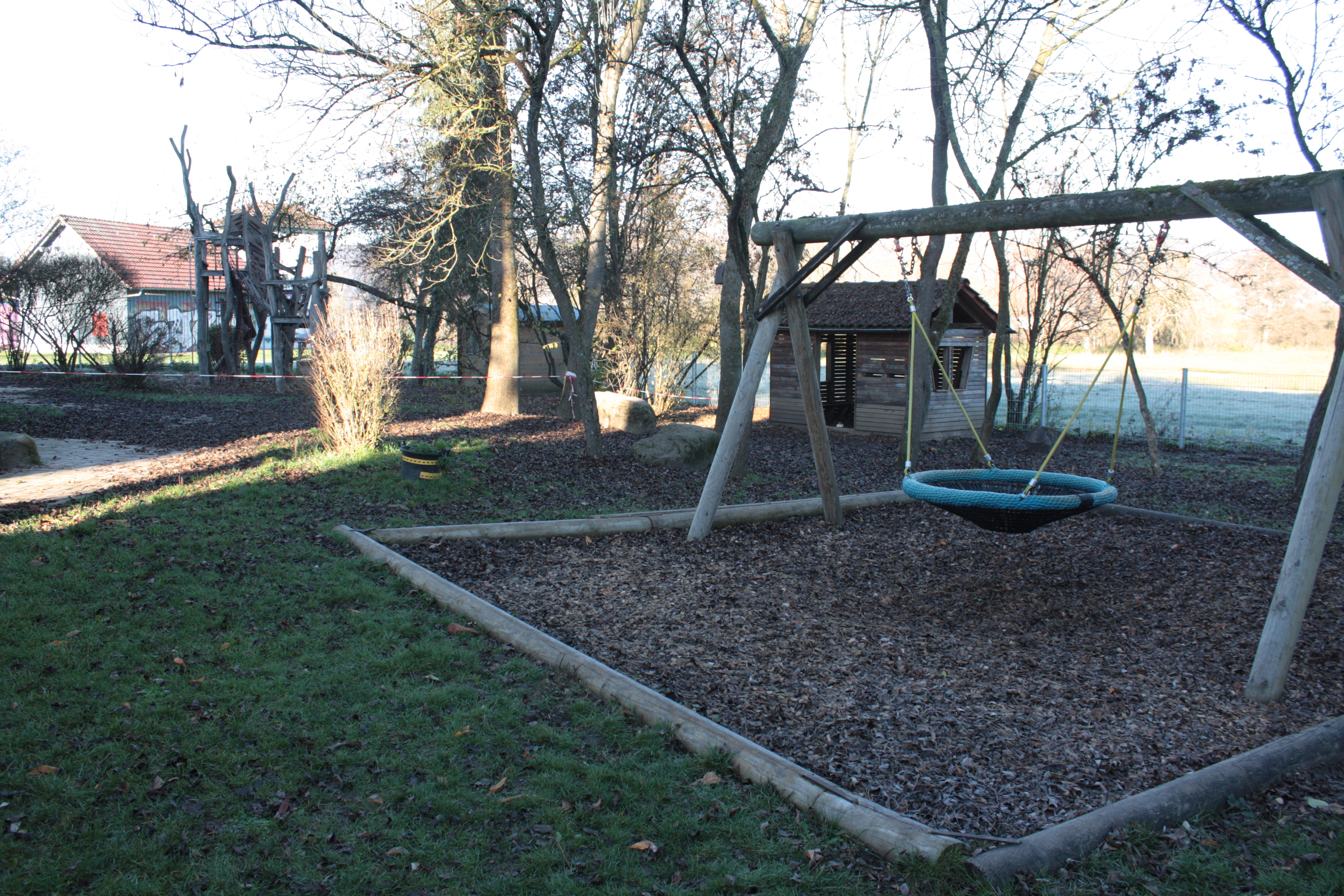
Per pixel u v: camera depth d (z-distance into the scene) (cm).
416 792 340
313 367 1106
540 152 1179
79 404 1700
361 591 576
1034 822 337
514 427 1583
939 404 1688
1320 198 447
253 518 743
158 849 295
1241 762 370
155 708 391
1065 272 1870
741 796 349
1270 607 493
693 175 1027
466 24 1012
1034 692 469
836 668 499
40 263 2264
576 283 1900
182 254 2688
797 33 1127
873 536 839
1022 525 579
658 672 485
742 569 715
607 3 1073
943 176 1278
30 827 301
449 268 2056
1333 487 446
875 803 340
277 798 332
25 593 517
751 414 814
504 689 443
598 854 309
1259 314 3528
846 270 772
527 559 711
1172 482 1222
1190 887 296
